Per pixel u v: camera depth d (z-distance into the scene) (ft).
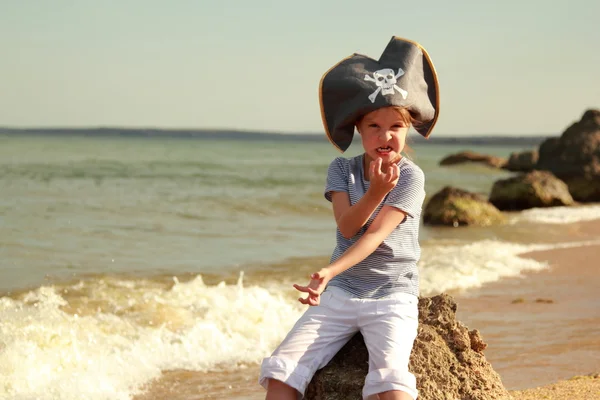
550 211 60.44
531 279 29.22
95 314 20.68
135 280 26.27
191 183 82.12
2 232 37.88
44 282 25.34
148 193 66.03
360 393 9.56
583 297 25.70
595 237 43.32
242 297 23.44
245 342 19.33
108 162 128.57
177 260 31.37
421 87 9.86
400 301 9.87
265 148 293.84
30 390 15.44
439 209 51.08
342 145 10.19
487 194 79.20
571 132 79.51
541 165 79.46
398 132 9.81
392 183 9.26
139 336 19.04
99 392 15.55
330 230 44.14
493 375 10.80
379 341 9.50
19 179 79.00
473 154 155.84
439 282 27.86
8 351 16.80
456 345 10.89
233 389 16.02
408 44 9.94
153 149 232.12
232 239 38.70
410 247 10.16
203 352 18.35
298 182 86.89
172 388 16.02
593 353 18.28
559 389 14.48
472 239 41.70
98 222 43.68
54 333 18.39
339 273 9.59
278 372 9.41
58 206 51.90
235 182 85.15
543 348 18.74
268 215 51.03
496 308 23.67
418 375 10.03
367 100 9.59
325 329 9.91
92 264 29.58
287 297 24.44
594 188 73.92
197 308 21.86
